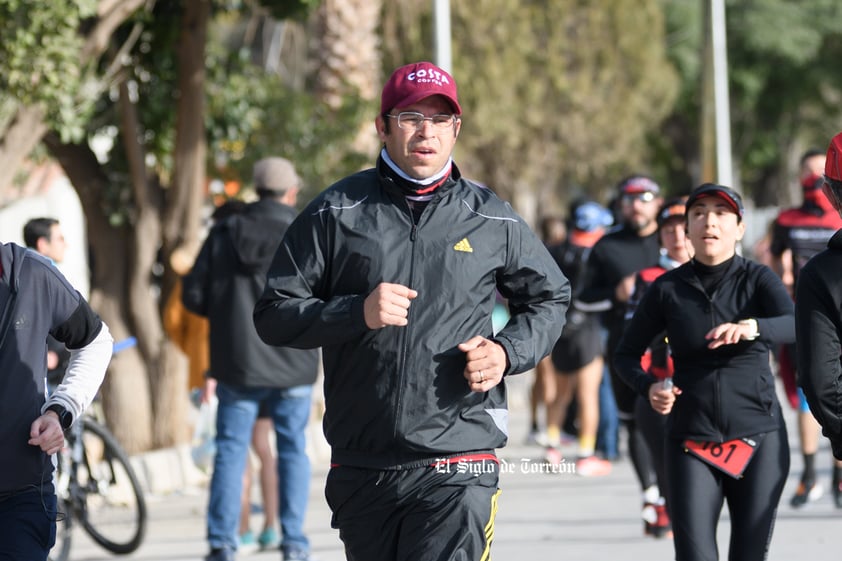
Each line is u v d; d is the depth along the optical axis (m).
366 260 14.97
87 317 15.91
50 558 28.45
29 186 63.28
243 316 26.64
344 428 15.08
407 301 14.34
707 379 18.92
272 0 42.22
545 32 91.81
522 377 59.78
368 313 14.35
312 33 56.91
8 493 15.14
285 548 27.06
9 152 31.22
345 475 15.18
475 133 86.69
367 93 55.84
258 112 45.66
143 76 40.66
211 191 51.97
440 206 15.14
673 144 132.38
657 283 19.75
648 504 28.97
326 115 48.28
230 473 26.50
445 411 14.81
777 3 122.69
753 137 132.25
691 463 18.83
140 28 38.28
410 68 15.20
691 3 121.25
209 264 26.91
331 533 31.38
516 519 32.06
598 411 41.88
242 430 26.73
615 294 30.36
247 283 26.67
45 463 15.39
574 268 38.59
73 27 30.33
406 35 60.94
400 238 15.01
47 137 38.88
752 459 18.73
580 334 38.56
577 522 31.38
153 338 39.41
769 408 18.86
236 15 44.62
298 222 15.38
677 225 26.06
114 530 29.31
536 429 45.44
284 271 15.22
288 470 27.03
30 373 15.24
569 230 43.06
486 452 15.12
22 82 30.09
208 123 44.28
